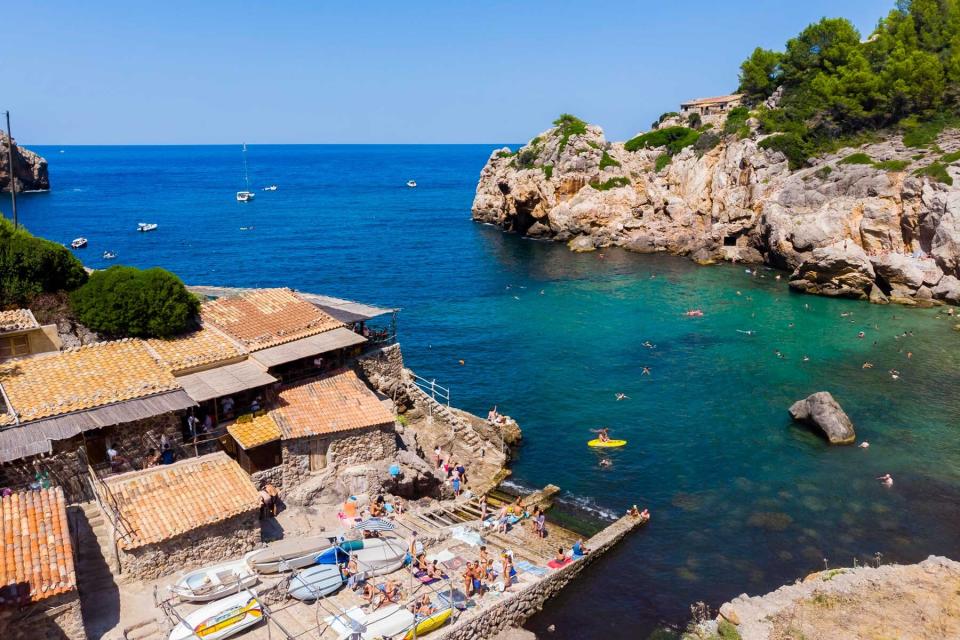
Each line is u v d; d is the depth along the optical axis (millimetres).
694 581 36938
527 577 34781
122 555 29281
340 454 39969
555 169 145125
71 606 25031
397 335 81625
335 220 178500
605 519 42969
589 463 50750
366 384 49875
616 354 74438
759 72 145375
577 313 90938
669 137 144375
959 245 89188
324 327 45844
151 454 35531
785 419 57750
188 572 30234
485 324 86312
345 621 28266
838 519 42812
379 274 115250
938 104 114875
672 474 48969
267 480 37344
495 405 61250
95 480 32469
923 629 30734
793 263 107500
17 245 42375
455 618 30406
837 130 118938
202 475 33031
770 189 118375
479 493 46062
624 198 139375
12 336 37438
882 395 62062
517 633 32344
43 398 33344
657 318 87938
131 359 38094
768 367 69688
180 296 42500
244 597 28531
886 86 117750
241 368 39719
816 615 32125
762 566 38219
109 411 33312
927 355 72125
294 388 41688
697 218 131625
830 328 82062
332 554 32031
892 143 111500
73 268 44750
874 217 98500
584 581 36969
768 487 46875
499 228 166000
